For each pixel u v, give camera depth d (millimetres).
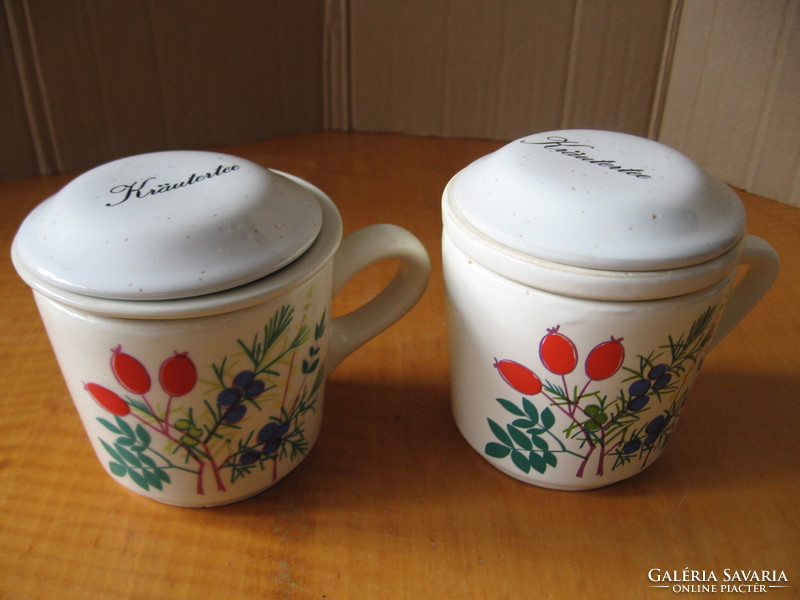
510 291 297
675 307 288
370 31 666
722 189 316
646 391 313
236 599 299
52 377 419
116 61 594
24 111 581
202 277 267
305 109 709
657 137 656
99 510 340
